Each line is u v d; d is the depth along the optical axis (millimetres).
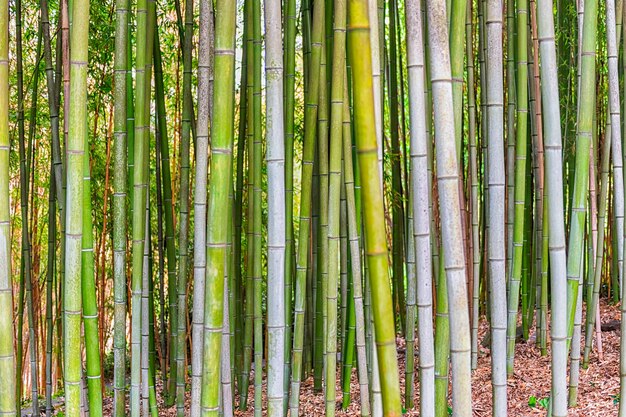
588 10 1934
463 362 1432
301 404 3918
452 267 1415
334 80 2398
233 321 3668
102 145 5430
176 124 5562
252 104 2951
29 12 5547
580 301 3322
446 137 1384
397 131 4574
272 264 1828
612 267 5477
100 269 5746
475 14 5332
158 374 5441
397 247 5062
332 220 2658
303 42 3570
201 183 2217
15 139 5098
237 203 4070
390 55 4414
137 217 2496
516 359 4395
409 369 3633
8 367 1650
